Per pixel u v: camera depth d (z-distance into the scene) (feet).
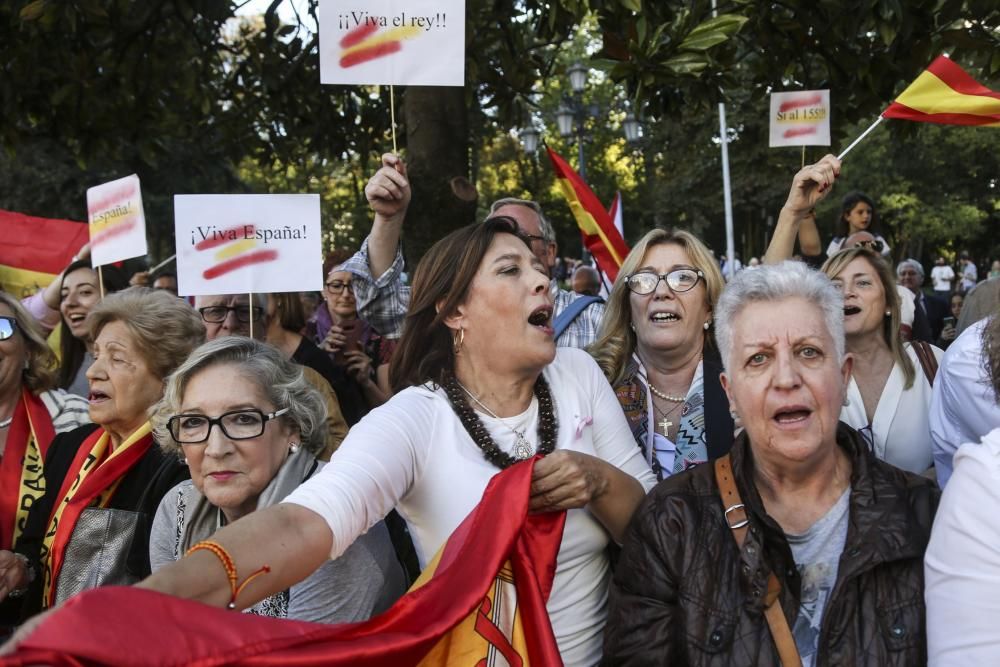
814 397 6.65
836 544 6.78
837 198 98.48
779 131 15.99
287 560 5.55
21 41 20.86
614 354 11.16
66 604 4.37
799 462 6.72
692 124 77.30
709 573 6.78
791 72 19.52
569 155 115.24
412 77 11.39
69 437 10.40
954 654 5.79
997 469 5.78
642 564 7.03
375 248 12.67
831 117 19.75
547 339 7.64
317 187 77.30
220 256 12.01
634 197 126.82
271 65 24.61
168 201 66.80
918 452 11.97
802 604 6.70
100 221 14.69
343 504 6.08
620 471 7.50
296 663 4.99
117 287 16.08
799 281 6.83
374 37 11.36
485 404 7.74
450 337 7.97
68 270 16.07
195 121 26.32
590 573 7.71
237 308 14.33
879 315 12.22
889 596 6.42
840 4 17.29
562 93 64.34
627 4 14.85
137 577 9.25
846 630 6.39
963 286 72.38
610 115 115.24
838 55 18.90
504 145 101.76
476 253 7.65
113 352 9.70
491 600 6.77
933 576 6.04
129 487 9.61
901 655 6.27
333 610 7.30
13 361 11.07
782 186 90.48
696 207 98.84
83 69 21.93
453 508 7.19
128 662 4.33
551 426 7.77
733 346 6.94
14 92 21.35
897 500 6.66
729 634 6.60
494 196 109.70
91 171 62.34
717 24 14.90
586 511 7.64
